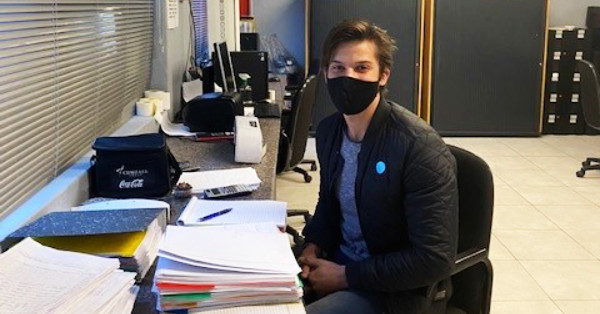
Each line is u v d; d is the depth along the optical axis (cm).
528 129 632
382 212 169
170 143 274
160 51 327
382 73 172
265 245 142
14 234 138
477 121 631
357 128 175
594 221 391
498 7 607
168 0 330
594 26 630
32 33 169
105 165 198
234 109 290
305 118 367
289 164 360
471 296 187
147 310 129
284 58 665
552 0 663
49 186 181
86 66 219
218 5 524
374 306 166
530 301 290
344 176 180
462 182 184
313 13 612
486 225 181
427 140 164
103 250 138
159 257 133
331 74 173
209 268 127
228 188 204
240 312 125
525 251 346
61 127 195
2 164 153
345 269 172
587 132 639
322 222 195
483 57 618
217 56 369
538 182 474
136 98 297
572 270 323
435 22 611
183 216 174
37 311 103
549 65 622
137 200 184
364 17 609
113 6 253
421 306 168
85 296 112
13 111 159
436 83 624
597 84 475
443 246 161
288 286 128
